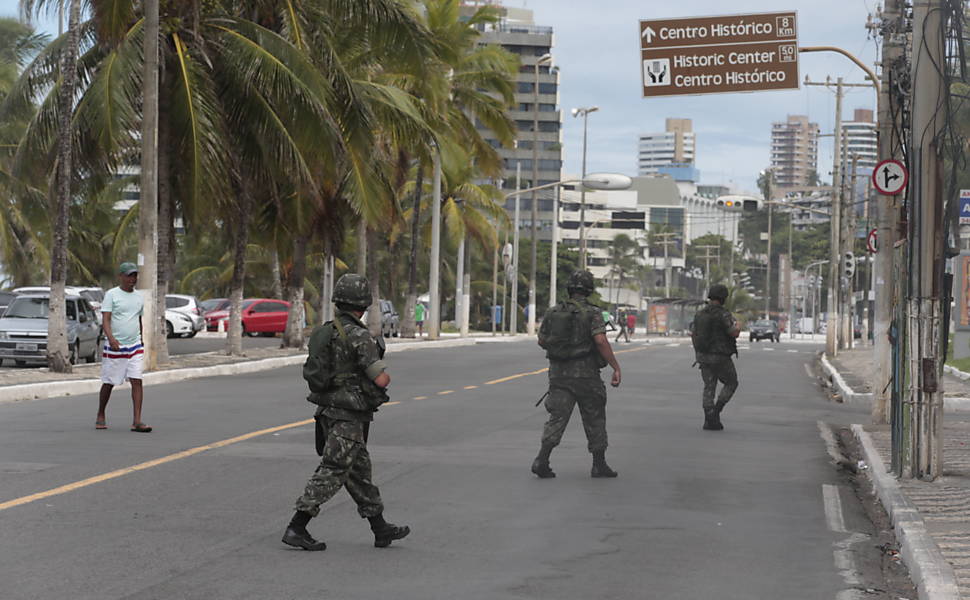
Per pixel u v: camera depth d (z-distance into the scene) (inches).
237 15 1135.0
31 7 967.0
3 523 327.3
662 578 283.7
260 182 1208.2
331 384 302.0
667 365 1314.0
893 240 681.6
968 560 289.6
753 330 3260.3
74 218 2023.9
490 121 1852.9
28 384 758.5
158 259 1066.1
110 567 277.1
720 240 7657.5
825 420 732.0
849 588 279.0
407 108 1211.2
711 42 726.5
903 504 371.2
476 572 284.0
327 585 265.7
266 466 447.2
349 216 1428.4
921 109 443.2
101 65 985.5
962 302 1402.6
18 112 1040.8
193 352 1352.1
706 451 539.8
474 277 4003.4
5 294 1249.4
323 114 1001.5
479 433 582.9
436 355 1460.4
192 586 260.8
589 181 2225.6
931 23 440.8
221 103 1048.2
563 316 441.7
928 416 435.2
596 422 445.4
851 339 2268.7
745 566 300.2
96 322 1096.2
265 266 2588.6
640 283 6368.1
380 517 309.4
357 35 1111.6
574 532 338.3
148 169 930.7
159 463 449.4
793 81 723.4
